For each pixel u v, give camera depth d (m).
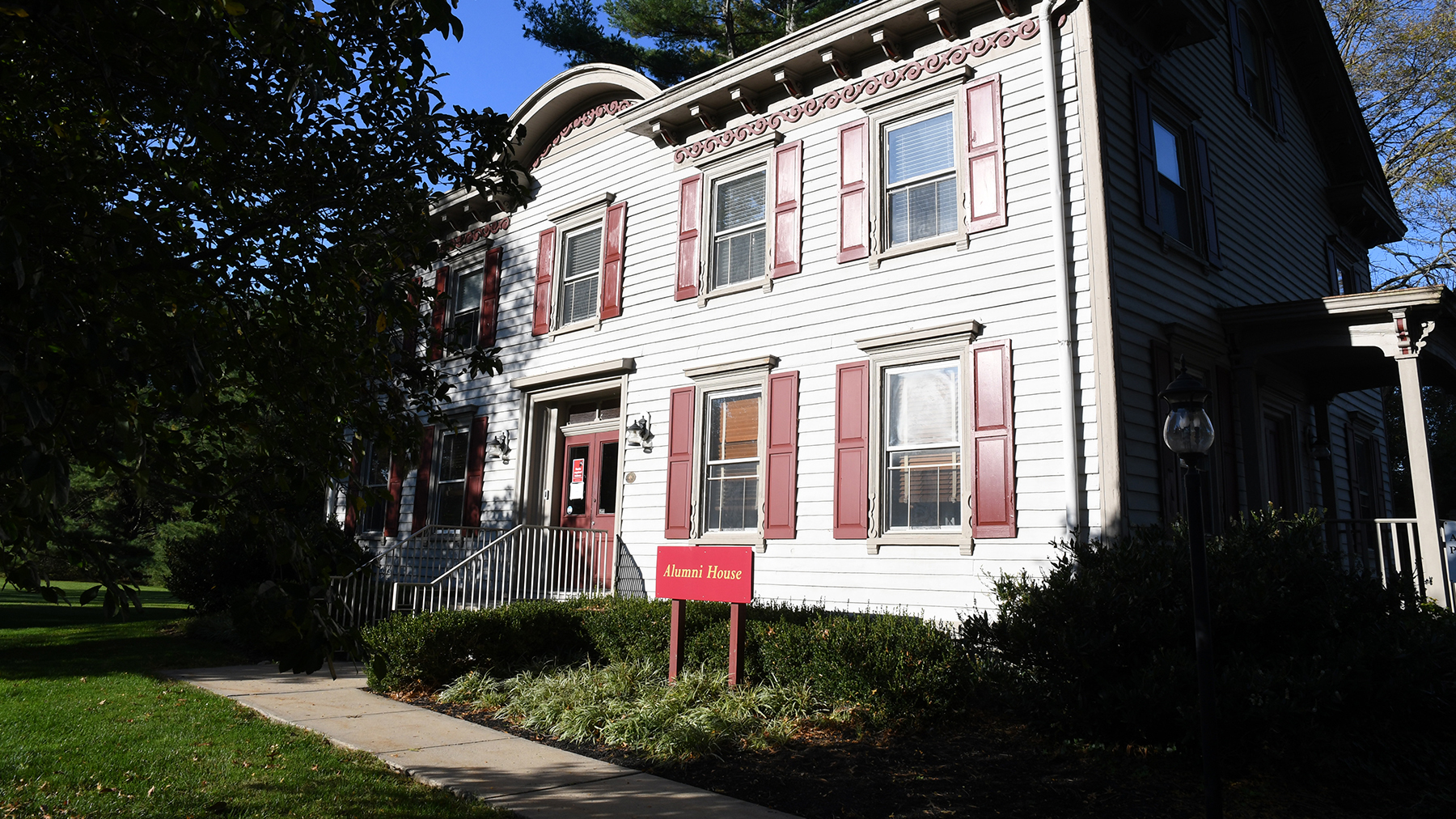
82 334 3.04
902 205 11.25
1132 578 6.75
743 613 9.55
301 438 4.18
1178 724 5.98
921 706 7.48
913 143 11.30
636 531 13.16
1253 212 13.50
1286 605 6.46
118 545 3.97
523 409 15.31
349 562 3.88
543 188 16.12
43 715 7.97
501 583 12.76
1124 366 9.48
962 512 9.98
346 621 3.72
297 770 6.40
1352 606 6.68
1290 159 15.41
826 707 8.05
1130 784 6.05
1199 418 5.40
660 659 9.47
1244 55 14.56
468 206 16.95
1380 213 17.11
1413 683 6.09
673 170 13.87
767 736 7.43
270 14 3.58
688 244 13.32
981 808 5.79
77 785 5.88
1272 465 13.07
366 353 4.83
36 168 3.41
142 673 10.57
